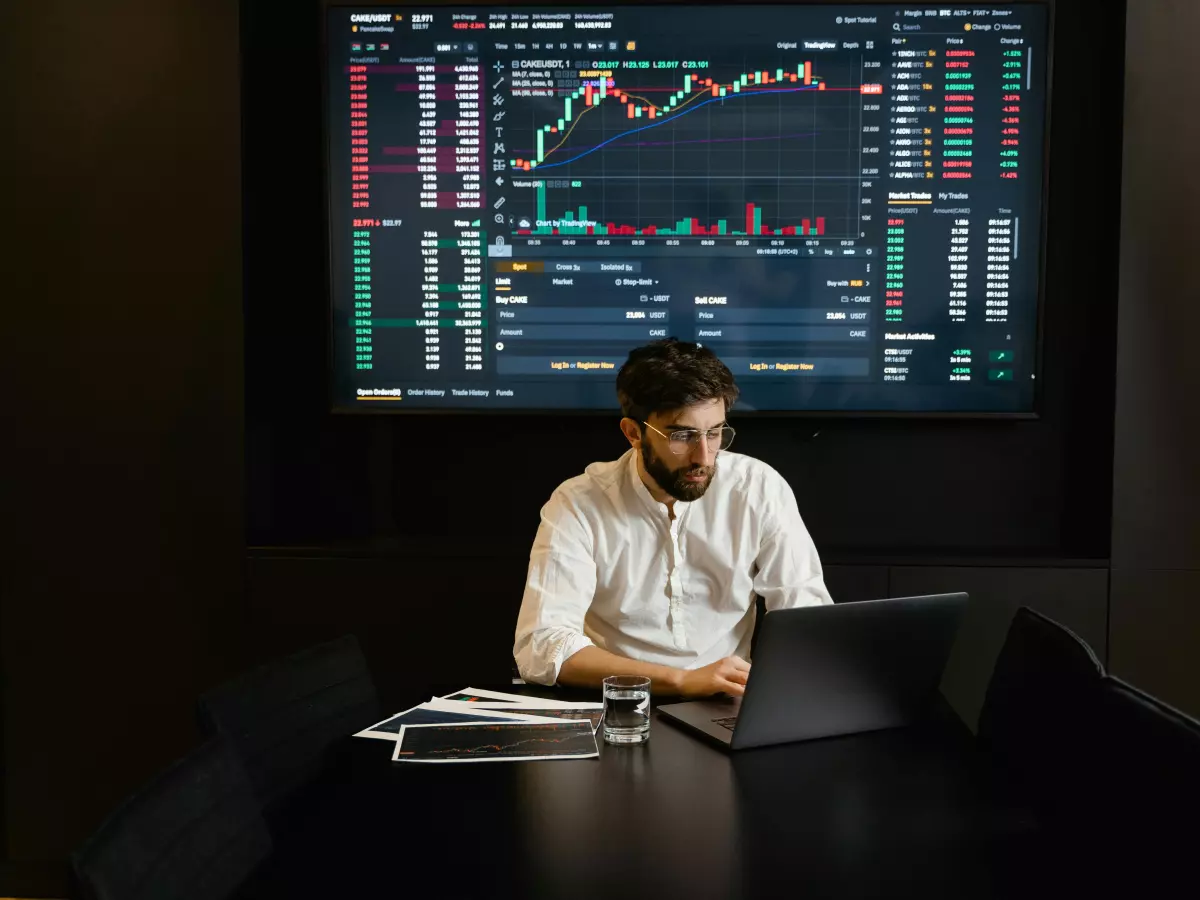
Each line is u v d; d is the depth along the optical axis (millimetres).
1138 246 2510
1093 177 2686
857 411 2670
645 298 2672
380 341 2689
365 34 2625
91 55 2525
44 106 2539
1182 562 2533
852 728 1467
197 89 2518
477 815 1186
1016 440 2760
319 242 2770
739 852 1088
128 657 2619
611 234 2660
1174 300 2514
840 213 2637
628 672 1629
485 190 2654
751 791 1257
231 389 2562
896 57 2596
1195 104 2479
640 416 1713
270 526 2770
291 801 1283
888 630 1428
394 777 1305
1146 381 2521
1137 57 2480
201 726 1377
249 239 2609
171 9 2512
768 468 1973
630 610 1918
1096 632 2535
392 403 2709
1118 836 1180
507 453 2809
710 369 1669
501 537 2770
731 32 2609
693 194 2646
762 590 1939
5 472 2605
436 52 2627
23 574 2621
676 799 1230
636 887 1005
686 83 2627
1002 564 2527
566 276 2670
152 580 2604
